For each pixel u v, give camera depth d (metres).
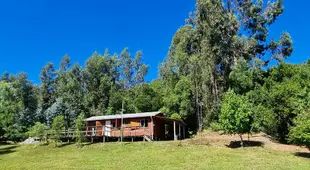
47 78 75.75
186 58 51.84
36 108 67.00
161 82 59.62
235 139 35.78
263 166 22.88
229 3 52.53
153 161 26.38
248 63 47.84
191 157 27.16
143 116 38.91
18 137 51.59
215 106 45.25
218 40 49.31
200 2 50.69
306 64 39.88
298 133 25.53
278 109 32.22
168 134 43.16
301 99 28.95
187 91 47.56
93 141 40.12
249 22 51.50
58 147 37.53
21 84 69.94
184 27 61.06
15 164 28.70
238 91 44.00
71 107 61.47
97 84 67.50
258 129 32.47
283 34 50.28
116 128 39.50
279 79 37.03
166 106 48.69
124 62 75.62
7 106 50.75
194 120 48.50
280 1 50.00
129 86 74.00
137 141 38.56
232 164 23.88
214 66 48.50
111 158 28.81
